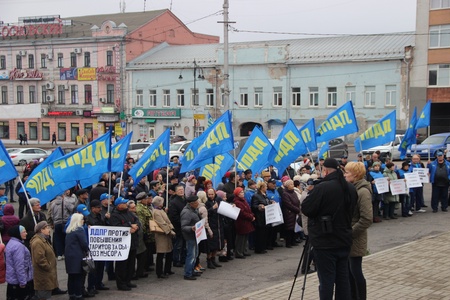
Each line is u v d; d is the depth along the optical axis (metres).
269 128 50.94
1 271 9.45
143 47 58.88
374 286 9.65
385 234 15.34
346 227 7.05
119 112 57.84
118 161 13.45
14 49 62.88
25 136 63.06
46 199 11.82
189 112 54.47
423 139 41.16
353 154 40.06
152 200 12.12
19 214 18.72
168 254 11.77
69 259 9.75
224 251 12.71
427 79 45.28
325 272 7.03
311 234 7.10
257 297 9.31
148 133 57.00
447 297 8.98
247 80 51.72
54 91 61.25
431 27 44.97
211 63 53.22
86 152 11.73
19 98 63.38
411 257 11.81
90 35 59.59
